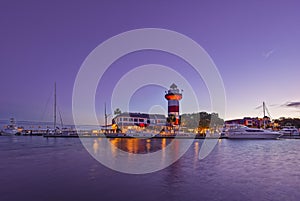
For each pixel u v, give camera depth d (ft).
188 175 54.08
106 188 42.88
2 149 123.13
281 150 118.52
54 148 128.77
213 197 37.60
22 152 107.04
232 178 50.96
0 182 47.26
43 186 44.16
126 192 40.40
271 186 44.06
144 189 42.24
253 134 233.35
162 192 40.37
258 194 39.01
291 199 36.47
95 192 40.37
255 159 82.74
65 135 298.76
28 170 60.39
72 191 40.96
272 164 70.90
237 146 145.38
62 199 36.83
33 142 190.60
